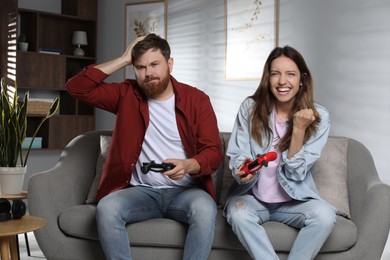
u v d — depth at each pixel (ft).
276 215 8.00
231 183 9.02
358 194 8.52
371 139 14.98
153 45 8.07
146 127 8.22
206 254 7.45
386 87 14.75
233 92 17.46
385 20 14.75
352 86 15.29
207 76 17.99
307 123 7.76
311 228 7.32
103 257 8.25
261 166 7.52
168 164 7.43
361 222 7.91
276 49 8.25
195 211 7.48
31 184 8.55
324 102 15.75
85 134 10.06
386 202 7.82
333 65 15.60
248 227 7.36
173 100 8.34
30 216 7.89
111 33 20.11
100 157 9.56
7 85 17.80
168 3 18.75
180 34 18.54
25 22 19.04
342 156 8.95
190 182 8.32
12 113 9.66
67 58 20.15
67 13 20.12
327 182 8.68
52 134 19.11
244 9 17.16
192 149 8.22
